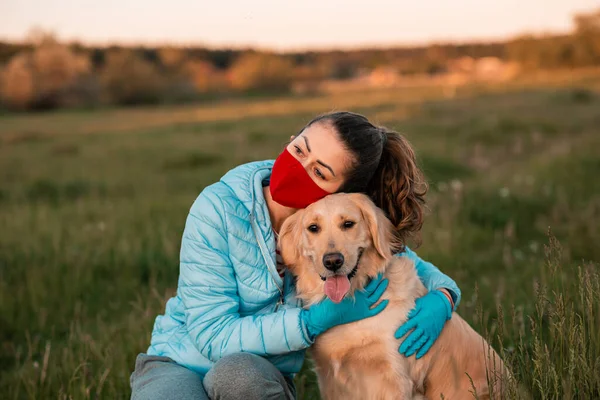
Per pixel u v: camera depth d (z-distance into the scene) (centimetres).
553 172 930
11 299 476
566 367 253
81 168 1267
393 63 8069
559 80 4247
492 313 387
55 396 327
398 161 303
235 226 257
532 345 286
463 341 297
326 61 8256
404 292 291
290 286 299
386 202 310
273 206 292
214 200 260
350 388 302
